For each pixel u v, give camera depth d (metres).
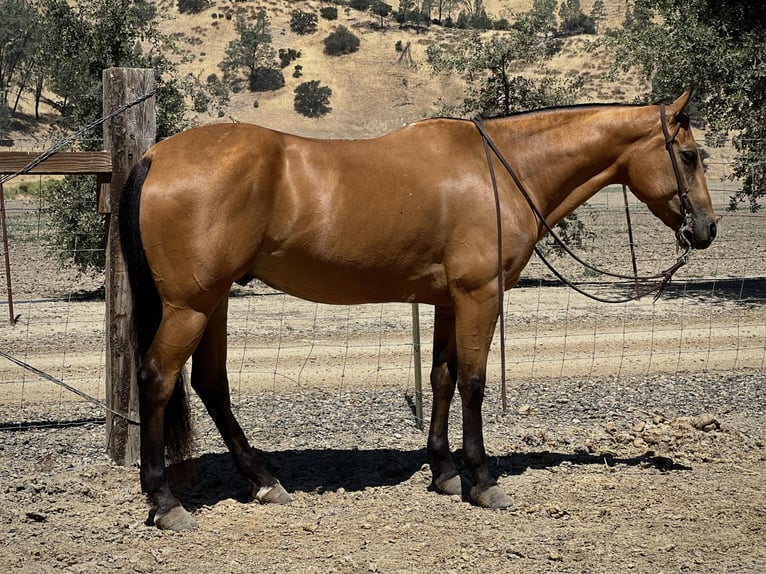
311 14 111.06
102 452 7.04
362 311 14.34
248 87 95.00
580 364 10.35
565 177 6.15
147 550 5.14
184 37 106.38
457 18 129.50
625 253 21.53
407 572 4.87
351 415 8.23
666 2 16.81
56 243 16.72
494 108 17.89
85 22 16.27
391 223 5.52
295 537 5.36
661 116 6.05
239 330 12.53
